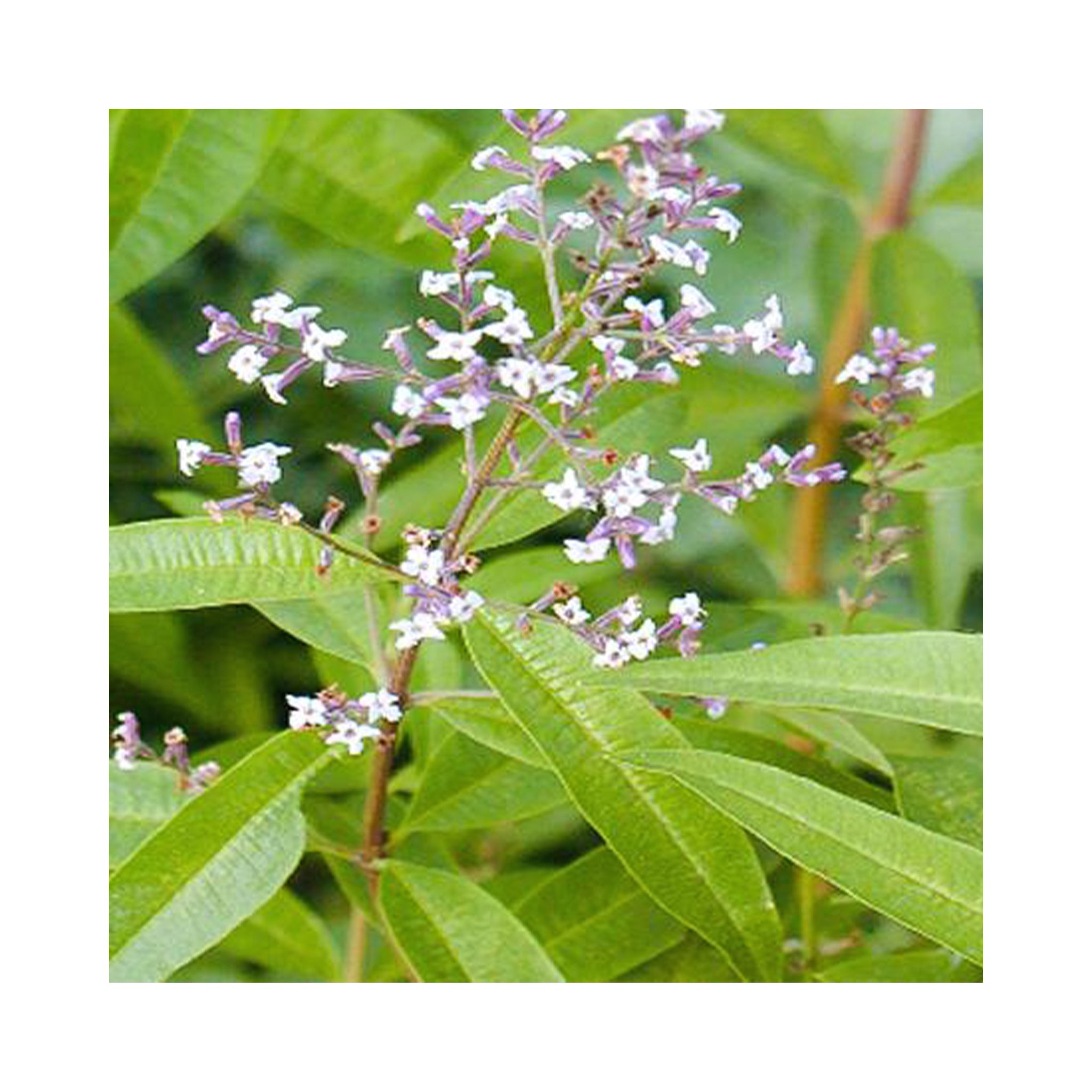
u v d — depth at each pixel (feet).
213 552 2.12
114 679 2.79
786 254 3.13
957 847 2.02
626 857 2.10
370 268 2.94
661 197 1.99
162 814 2.27
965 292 2.60
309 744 2.18
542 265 2.55
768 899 2.11
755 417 2.71
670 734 2.11
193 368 3.01
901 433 2.31
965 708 2.04
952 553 2.57
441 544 2.07
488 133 2.74
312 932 2.43
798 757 2.24
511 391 2.15
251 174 2.43
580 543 2.03
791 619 2.41
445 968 2.16
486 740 2.18
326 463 2.96
